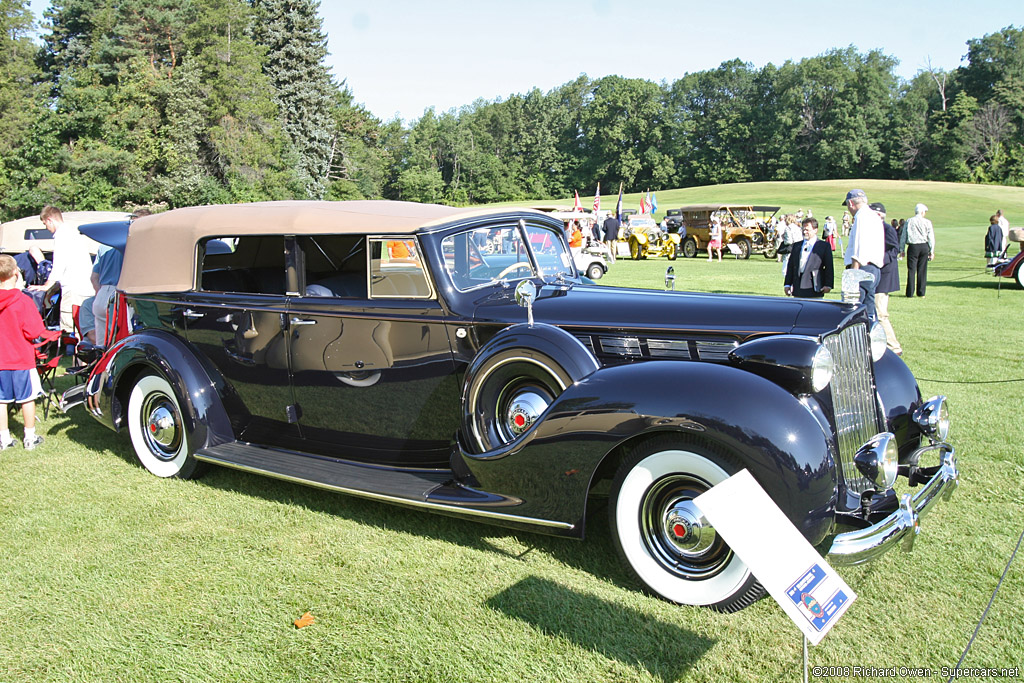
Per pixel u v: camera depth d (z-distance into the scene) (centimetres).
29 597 306
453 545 350
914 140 9269
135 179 4775
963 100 8744
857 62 10100
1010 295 1326
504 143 12125
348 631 277
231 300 423
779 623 275
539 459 303
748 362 296
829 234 2505
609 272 1953
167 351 436
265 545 352
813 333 310
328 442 414
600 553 339
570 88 12412
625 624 275
